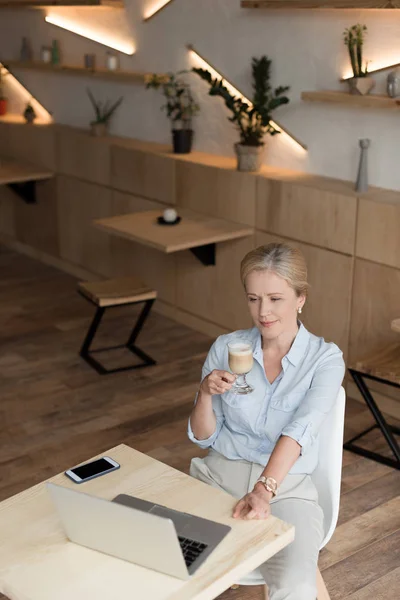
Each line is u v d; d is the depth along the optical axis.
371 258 3.86
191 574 1.66
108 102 5.88
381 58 3.93
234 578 1.69
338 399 2.17
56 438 3.74
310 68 4.29
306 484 2.16
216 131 5.02
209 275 4.91
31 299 5.68
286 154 4.59
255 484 1.99
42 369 4.51
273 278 2.12
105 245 5.80
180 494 1.96
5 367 4.54
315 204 4.09
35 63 6.21
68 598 1.61
